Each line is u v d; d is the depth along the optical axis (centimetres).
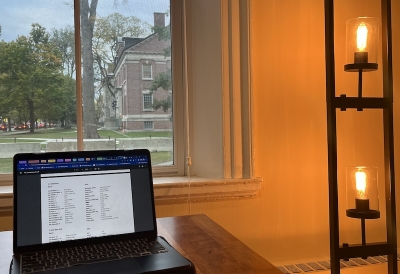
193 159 152
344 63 150
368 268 149
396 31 159
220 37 137
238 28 137
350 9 152
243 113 139
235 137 138
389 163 122
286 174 145
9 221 121
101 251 82
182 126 151
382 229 156
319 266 143
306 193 148
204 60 145
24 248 82
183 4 144
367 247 119
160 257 78
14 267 73
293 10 145
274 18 143
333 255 118
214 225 107
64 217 87
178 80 150
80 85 140
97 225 89
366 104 120
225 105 137
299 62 146
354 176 125
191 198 134
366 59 120
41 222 85
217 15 138
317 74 148
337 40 149
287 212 146
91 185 91
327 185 150
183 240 93
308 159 148
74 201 89
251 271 74
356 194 125
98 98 142
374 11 155
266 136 143
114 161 95
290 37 145
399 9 159
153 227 94
